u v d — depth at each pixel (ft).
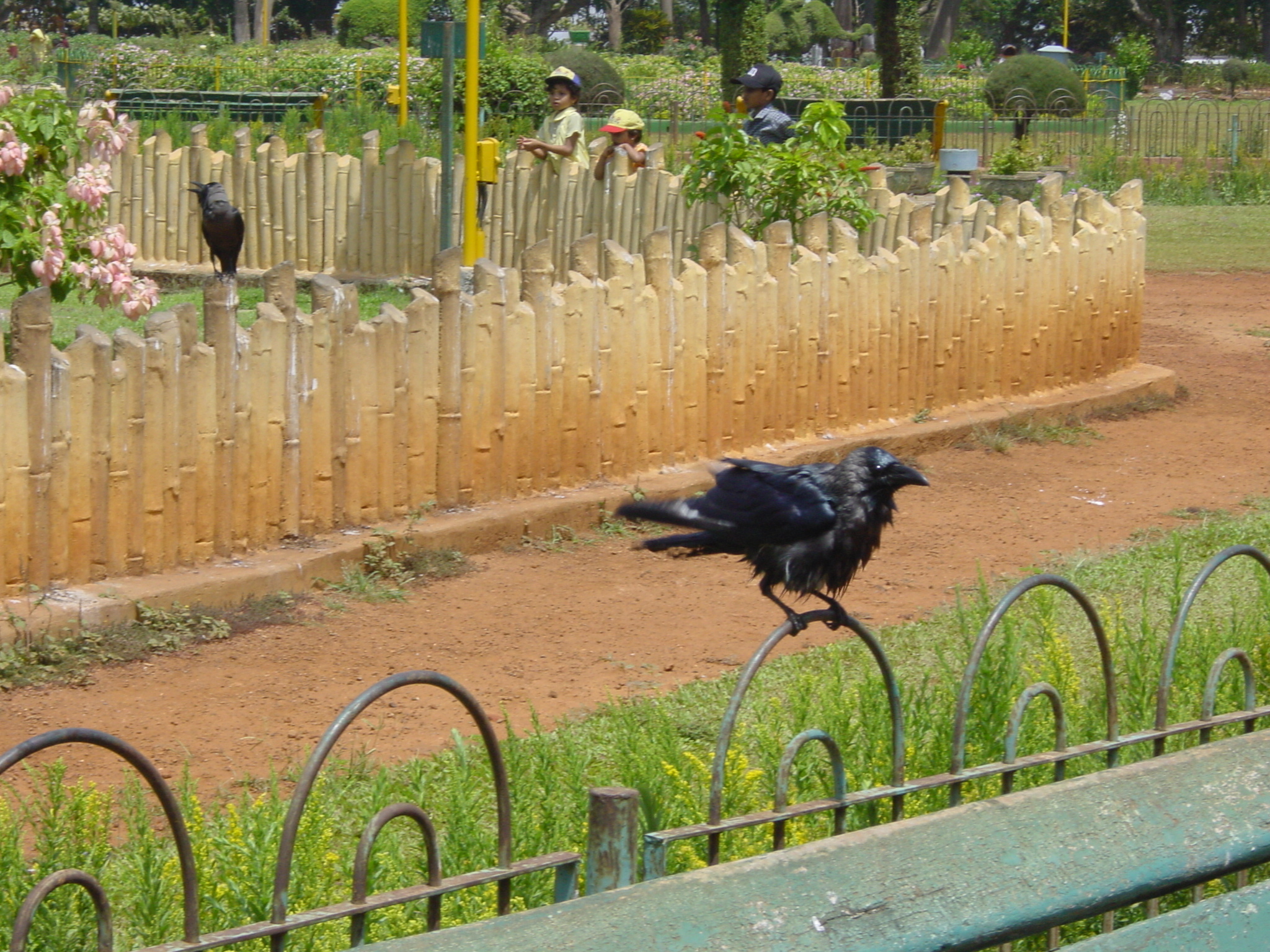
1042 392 48.91
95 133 38.86
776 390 40.86
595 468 36.76
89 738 10.34
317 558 30.48
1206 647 21.59
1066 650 21.81
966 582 32.45
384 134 87.25
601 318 36.32
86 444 27.53
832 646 27.43
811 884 8.04
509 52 126.41
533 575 32.48
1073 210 49.73
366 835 11.03
